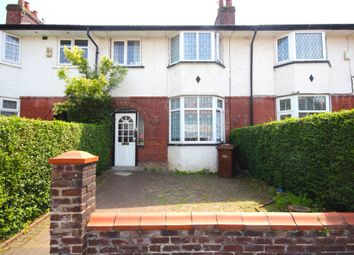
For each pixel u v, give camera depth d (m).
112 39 12.16
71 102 10.34
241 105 11.96
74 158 2.91
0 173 4.11
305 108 11.12
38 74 11.77
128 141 12.04
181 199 6.59
